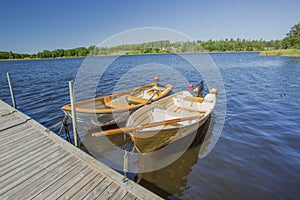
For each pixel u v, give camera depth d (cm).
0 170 235
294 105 648
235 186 275
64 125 431
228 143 392
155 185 280
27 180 219
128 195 197
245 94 804
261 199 253
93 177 223
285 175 297
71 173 230
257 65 1927
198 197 257
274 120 512
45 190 204
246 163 327
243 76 1285
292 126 472
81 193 200
